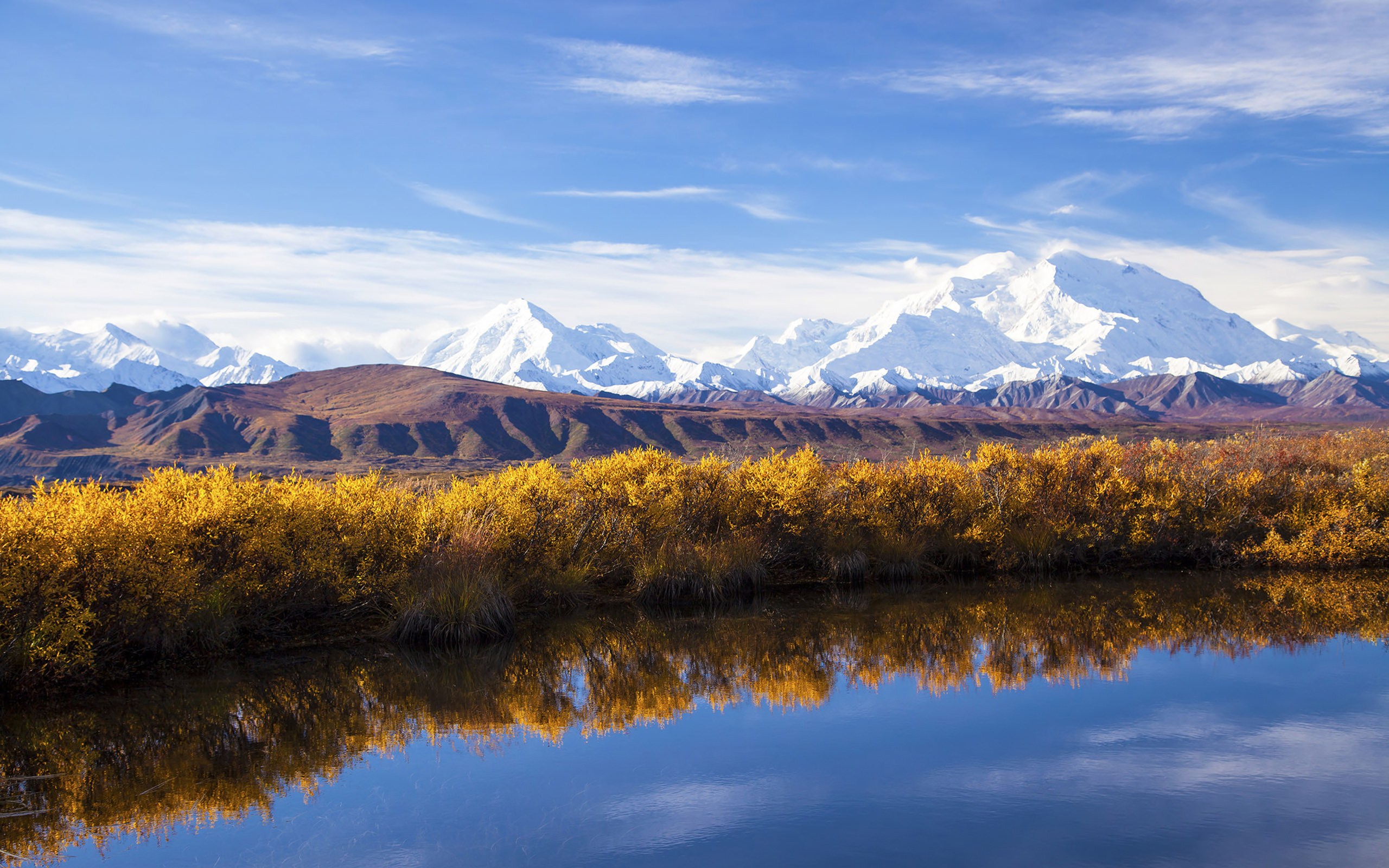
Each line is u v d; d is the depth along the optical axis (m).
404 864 6.31
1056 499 20.42
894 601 16.53
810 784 7.85
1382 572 18.55
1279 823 6.95
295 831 6.98
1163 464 21.91
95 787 7.95
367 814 7.28
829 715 9.91
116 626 11.38
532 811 7.34
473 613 13.45
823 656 12.58
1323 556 19.17
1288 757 8.41
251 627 13.41
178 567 11.58
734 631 14.12
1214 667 11.72
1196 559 19.92
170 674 11.55
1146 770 8.12
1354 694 10.47
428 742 9.14
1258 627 14.02
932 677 11.43
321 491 14.70
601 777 8.09
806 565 19.19
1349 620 14.48
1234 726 9.34
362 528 14.42
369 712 10.16
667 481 17.94
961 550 19.52
